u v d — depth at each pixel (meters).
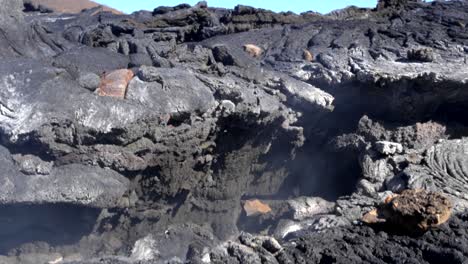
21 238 10.34
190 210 12.78
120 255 11.12
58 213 10.15
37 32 12.07
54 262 10.09
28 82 9.85
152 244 11.80
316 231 10.51
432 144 14.05
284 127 13.53
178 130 11.29
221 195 13.06
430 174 13.00
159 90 11.03
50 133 9.72
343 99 14.40
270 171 14.31
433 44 15.13
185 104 11.15
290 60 14.80
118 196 10.39
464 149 13.73
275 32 16.39
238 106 12.02
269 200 14.43
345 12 18.70
